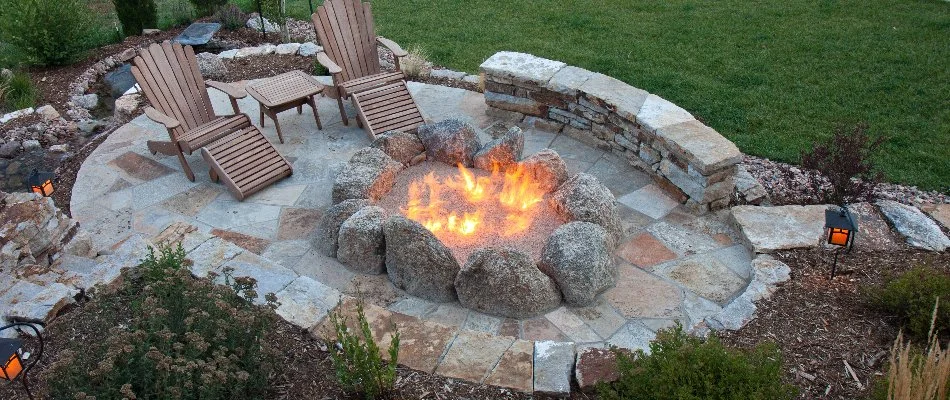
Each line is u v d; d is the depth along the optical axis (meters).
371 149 5.71
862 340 3.87
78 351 3.38
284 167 6.06
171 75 6.25
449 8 10.67
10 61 8.94
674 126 5.65
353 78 7.19
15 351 3.06
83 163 6.37
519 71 6.75
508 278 4.30
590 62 8.52
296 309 4.16
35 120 7.35
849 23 9.14
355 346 3.37
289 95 6.51
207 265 4.59
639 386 3.25
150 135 6.82
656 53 8.68
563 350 3.80
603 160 6.28
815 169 5.62
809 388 3.56
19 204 4.51
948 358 2.91
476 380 3.65
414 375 3.69
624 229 5.32
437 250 4.48
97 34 9.84
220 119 6.29
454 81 8.02
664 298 4.58
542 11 10.35
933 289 3.87
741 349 3.68
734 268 4.84
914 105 7.07
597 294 4.59
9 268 4.30
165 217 5.59
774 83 7.71
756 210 5.22
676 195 5.66
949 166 6.05
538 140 6.65
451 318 4.42
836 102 7.25
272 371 3.60
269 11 9.11
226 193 5.90
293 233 5.35
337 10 7.02
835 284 4.38
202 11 10.26
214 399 3.18
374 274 4.84
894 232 4.89
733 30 9.21
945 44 8.31
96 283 3.92
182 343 3.39
